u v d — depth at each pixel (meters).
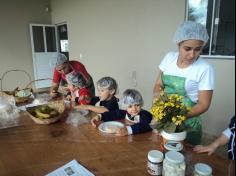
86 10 4.86
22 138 1.31
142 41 3.59
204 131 2.92
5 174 0.96
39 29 6.12
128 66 4.00
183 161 0.83
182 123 0.99
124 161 1.01
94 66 5.00
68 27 5.74
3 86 5.81
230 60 2.48
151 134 1.30
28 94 2.29
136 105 1.45
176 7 2.95
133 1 3.60
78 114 1.71
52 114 1.54
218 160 1.00
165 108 0.97
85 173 0.94
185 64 1.38
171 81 1.45
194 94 1.40
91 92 2.23
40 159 1.06
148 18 3.39
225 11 2.45
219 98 2.68
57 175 0.93
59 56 2.26
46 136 1.33
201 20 2.71
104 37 4.48
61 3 5.77
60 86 2.51
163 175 0.87
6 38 5.67
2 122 1.59
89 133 1.35
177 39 1.33
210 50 2.67
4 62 5.74
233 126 1.09
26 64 6.10
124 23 3.88
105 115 1.54
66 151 1.13
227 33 2.47
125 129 1.29
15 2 5.67
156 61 3.40
